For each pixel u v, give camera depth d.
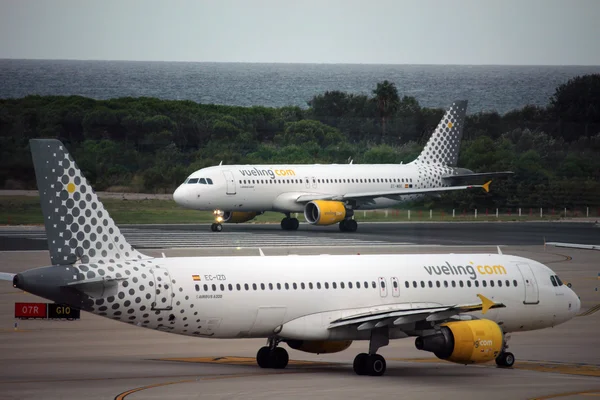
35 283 109.31
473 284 131.25
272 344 125.75
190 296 115.56
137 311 113.69
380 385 111.75
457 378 119.12
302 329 121.25
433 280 129.12
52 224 112.06
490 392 107.88
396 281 126.94
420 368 128.50
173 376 115.12
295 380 113.75
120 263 114.56
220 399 99.62
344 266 126.00
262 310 119.12
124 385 107.69
